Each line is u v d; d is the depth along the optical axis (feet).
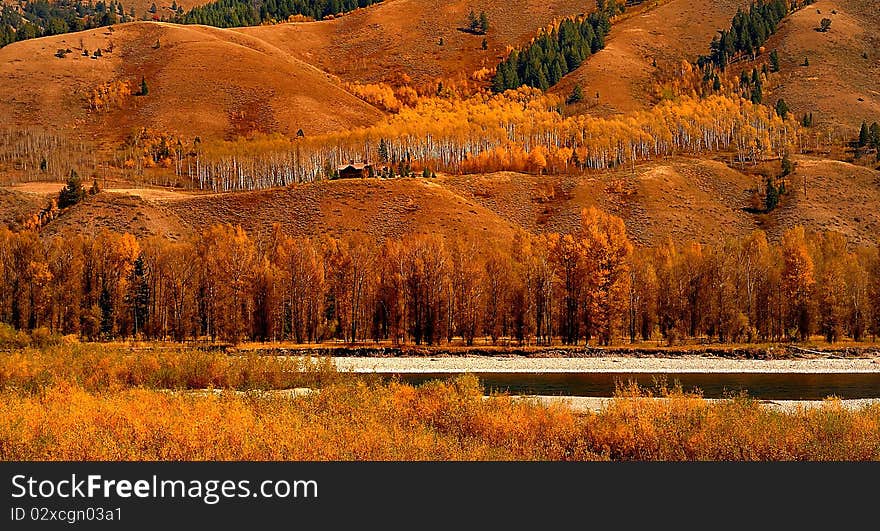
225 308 302.66
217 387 159.53
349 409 108.68
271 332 307.58
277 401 115.34
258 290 307.17
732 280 316.19
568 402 147.33
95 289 318.45
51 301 312.50
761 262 321.52
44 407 108.17
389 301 307.17
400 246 310.45
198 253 321.93
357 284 312.91
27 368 149.79
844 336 326.03
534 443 100.37
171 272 319.06
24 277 312.91
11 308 311.88
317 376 167.53
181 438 89.35
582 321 300.61
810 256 321.73
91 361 157.89
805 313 307.17
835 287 305.73
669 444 97.86
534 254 333.21
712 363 254.68
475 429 104.32
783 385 202.28
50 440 88.99
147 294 316.19
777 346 277.85
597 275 295.07
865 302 311.88
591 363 253.65
